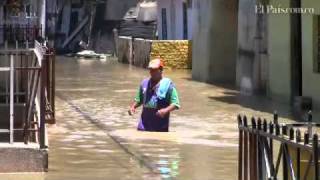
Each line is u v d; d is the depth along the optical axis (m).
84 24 70.50
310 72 23.11
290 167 7.88
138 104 17.31
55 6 69.44
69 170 11.91
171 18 53.59
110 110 22.30
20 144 11.78
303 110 22.88
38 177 11.30
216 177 11.59
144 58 48.19
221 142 15.56
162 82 17.00
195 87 32.06
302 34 23.64
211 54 34.31
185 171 12.07
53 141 15.28
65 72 43.12
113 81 35.50
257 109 23.30
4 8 28.17
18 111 16.66
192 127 18.52
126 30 65.38
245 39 29.22
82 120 19.62
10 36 26.36
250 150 8.82
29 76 14.29
